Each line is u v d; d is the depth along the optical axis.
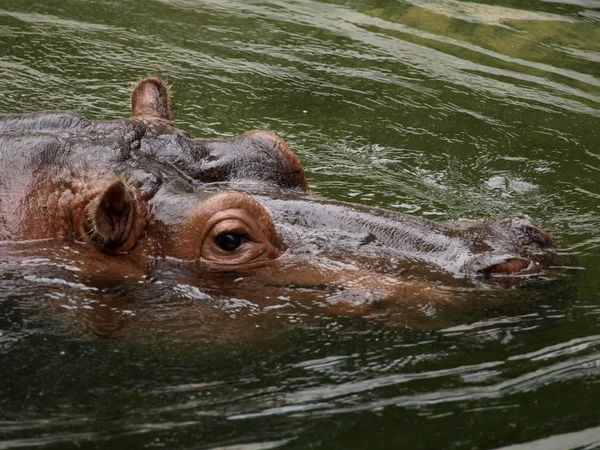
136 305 12.38
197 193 12.78
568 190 18.39
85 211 12.45
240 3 26.80
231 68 22.66
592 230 16.52
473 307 12.41
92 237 12.45
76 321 12.31
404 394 11.52
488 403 11.39
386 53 24.08
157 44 23.72
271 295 12.46
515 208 17.53
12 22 24.38
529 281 12.80
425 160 19.27
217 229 12.41
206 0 26.89
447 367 11.92
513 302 12.51
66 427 10.95
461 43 24.97
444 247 13.00
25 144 12.98
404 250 12.95
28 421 11.05
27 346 12.06
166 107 15.52
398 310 12.33
